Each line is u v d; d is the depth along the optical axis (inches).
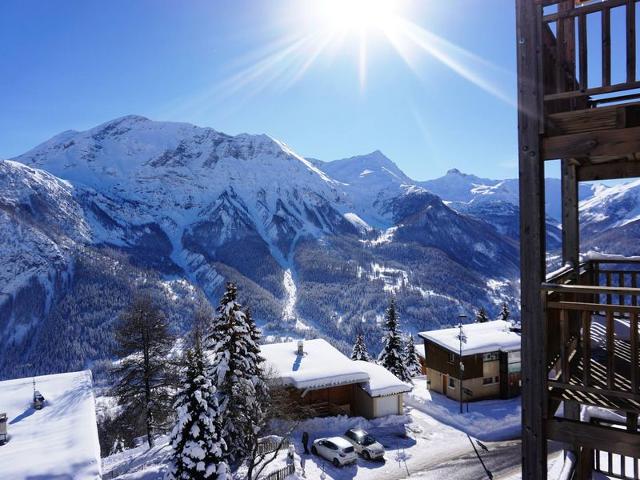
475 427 1273.4
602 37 230.1
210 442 706.2
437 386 1620.3
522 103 246.7
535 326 240.1
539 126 241.0
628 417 320.8
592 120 233.5
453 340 1576.0
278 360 1441.9
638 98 294.7
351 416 1400.1
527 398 241.8
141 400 1207.6
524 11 247.9
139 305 1230.9
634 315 215.9
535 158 242.1
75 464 638.5
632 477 348.2
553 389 253.9
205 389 725.9
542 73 242.5
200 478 695.7
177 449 708.7
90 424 774.5
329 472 968.9
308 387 1285.7
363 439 1073.5
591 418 346.0
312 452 1077.8
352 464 1015.6
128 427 1224.2
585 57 232.8
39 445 697.6
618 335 380.5
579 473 316.5
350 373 1346.0
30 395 912.9
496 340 1555.1
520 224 246.7
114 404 1405.0
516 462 1016.2
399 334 1948.8
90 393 925.2
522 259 244.7
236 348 944.3
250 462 851.4
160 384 1196.5
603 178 367.2
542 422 237.0
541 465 235.9
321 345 1627.7
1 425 716.7
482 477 933.2
